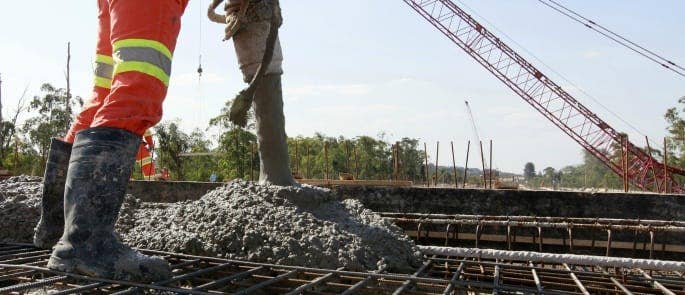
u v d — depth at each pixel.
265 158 6.32
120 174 3.78
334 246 4.71
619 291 4.23
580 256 4.84
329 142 57.56
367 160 55.75
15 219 5.56
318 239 4.78
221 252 4.71
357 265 4.55
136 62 3.87
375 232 5.13
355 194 8.88
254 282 3.93
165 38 4.02
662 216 7.70
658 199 7.75
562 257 4.89
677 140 54.84
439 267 5.00
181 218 5.34
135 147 3.89
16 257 4.39
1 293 3.29
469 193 8.45
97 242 3.65
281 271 4.36
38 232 4.66
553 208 8.14
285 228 4.92
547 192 8.18
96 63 4.80
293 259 4.50
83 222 3.65
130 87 3.83
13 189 6.29
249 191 5.67
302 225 5.04
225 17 6.25
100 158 3.71
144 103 3.86
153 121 3.96
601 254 7.47
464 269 4.92
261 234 4.78
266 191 5.62
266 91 6.25
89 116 4.71
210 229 4.91
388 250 5.00
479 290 4.09
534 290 3.54
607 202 7.95
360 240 4.91
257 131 6.38
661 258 7.36
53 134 43.03
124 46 3.90
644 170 33.47
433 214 7.70
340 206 5.99
